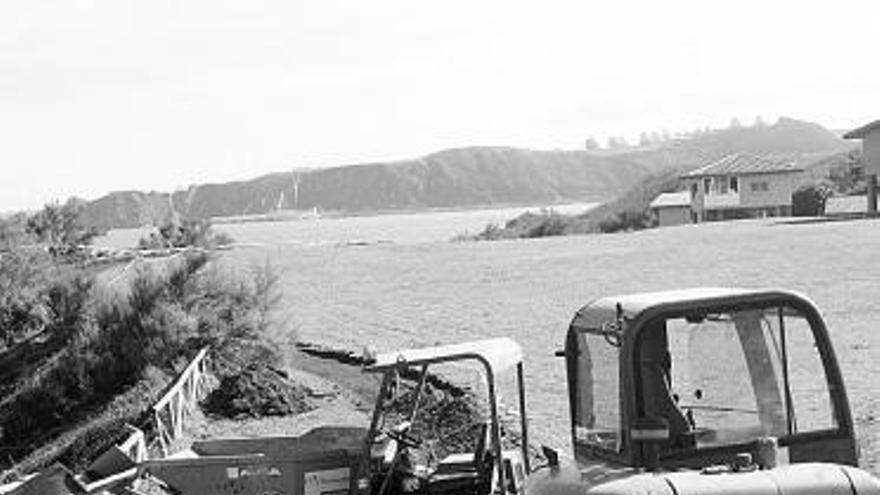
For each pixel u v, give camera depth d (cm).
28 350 3416
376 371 1134
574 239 7169
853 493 841
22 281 3700
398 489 1185
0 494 1323
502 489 1123
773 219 7962
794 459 948
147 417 2273
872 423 1717
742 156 10031
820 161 14825
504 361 1184
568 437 1794
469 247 7138
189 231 6712
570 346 1034
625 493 841
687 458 935
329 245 8412
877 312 3203
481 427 1267
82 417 2719
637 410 930
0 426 2794
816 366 956
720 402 950
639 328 936
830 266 4491
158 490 1265
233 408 2477
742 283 4162
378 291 4903
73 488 1285
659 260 5234
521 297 4294
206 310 2959
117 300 3130
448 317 3872
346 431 1332
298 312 4291
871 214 7506
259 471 1223
